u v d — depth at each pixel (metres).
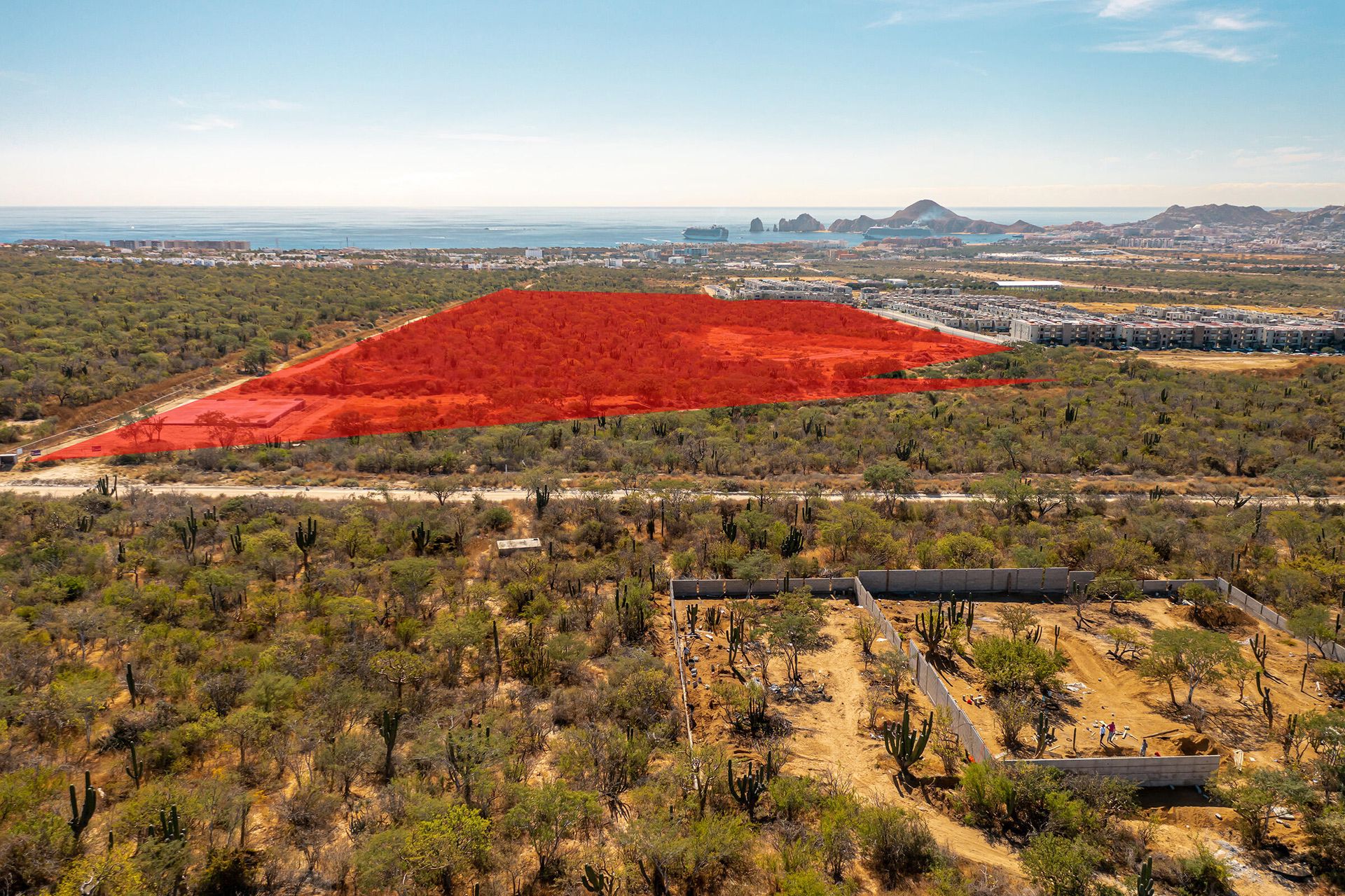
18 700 41.38
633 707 44.59
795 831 35.22
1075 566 67.25
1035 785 37.41
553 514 76.94
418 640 51.94
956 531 73.94
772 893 32.16
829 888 31.33
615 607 56.84
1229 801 37.28
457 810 33.22
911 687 49.00
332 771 38.53
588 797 35.28
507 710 45.25
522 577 63.34
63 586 57.19
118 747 39.91
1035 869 32.03
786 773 40.19
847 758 41.91
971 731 41.38
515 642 51.97
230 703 43.62
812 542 72.94
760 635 53.03
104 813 35.03
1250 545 68.88
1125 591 60.28
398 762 39.47
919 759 41.47
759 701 46.19
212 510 75.25
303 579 62.31
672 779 38.41
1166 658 47.97
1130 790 37.44
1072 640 54.62
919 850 33.78
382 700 44.41
